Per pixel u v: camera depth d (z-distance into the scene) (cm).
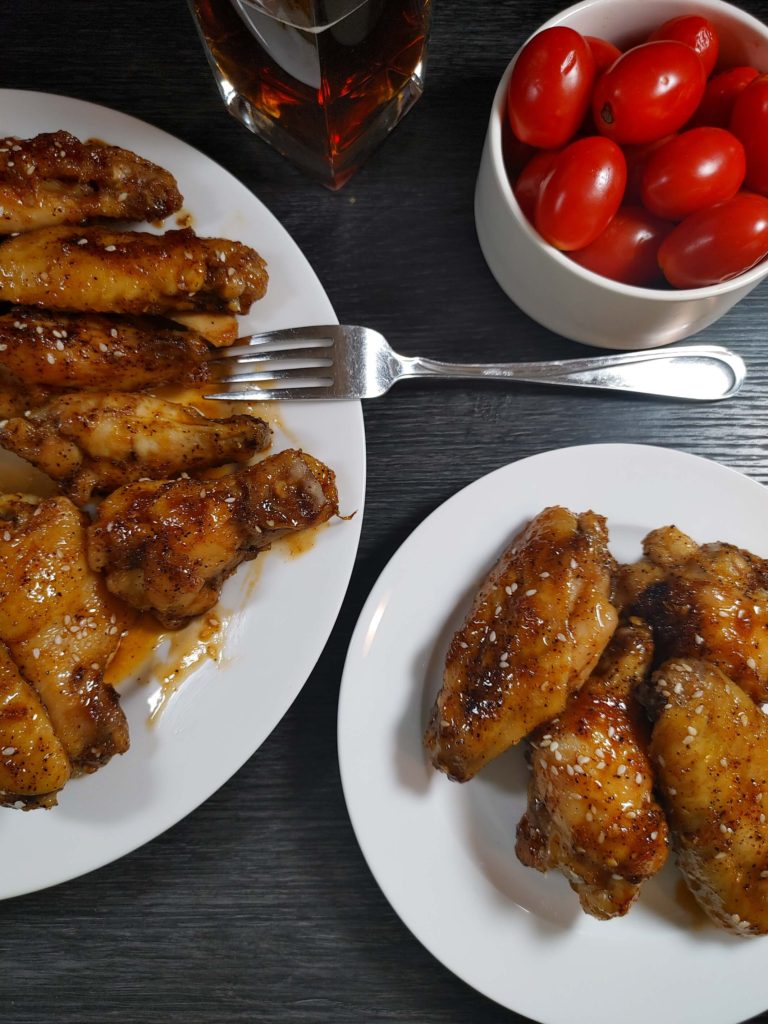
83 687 24
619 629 25
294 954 27
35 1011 27
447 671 25
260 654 26
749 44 24
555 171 23
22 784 23
